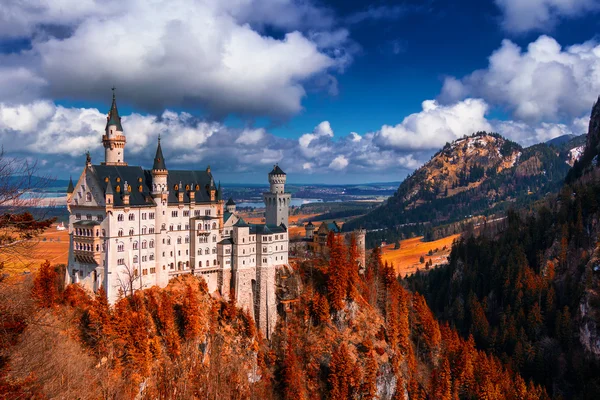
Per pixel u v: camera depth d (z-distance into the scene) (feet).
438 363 614.34
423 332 641.40
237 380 456.86
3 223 191.31
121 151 531.91
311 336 542.16
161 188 496.64
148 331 427.33
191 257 529.86
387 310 615.98
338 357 501.97
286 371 485.15
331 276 568.82
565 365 655.76
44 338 318.24
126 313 413.18
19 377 254.47
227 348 483.51
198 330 460.96
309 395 497.05
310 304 560.61
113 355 386.73
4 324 224.94
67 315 403.34
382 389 528.22
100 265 450.30
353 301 573.74
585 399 590.55
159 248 494.59
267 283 553.23
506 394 577.84
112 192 448.65
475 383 582.76
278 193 645.92
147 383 395.14
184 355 435.94
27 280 393.50
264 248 551.59
